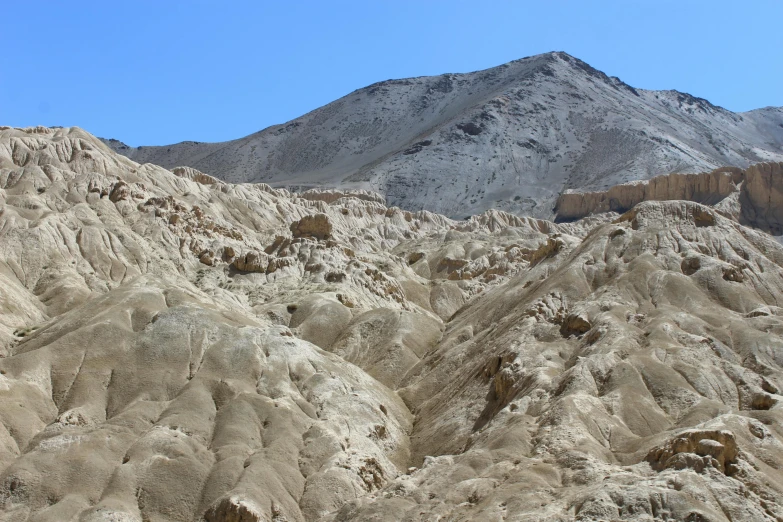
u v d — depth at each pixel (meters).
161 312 97.25
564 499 62.88
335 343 117.31
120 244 131.50
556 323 102.75
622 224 122.12
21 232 123.44
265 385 90.00
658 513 59.50
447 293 148.88
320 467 79.81
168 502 72.88
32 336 96.62
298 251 146.62
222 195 187.50
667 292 103.75
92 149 162.62
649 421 77.62
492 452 74.12
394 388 107.56
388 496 71.50
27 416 81.38
